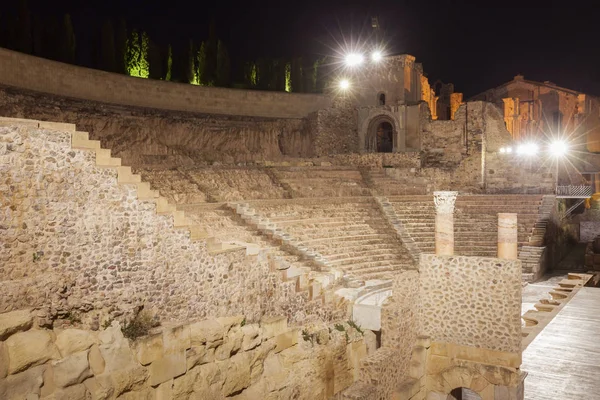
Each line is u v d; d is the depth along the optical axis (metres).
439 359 16.08
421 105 44.16
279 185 34.81
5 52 28.59
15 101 28.78
